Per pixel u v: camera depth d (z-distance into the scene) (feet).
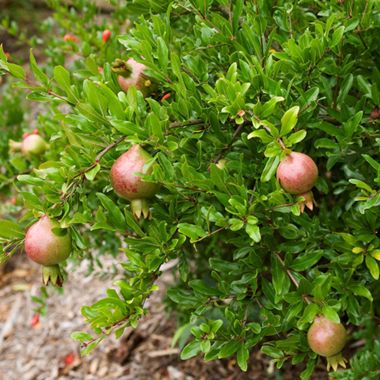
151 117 2.85
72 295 5.98
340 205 3.65
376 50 3.42
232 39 3.24
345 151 3.21
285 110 3.00
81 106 2.95
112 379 4.96
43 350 5.45
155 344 5.17
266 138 2.77
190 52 3.37
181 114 3.08
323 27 3.18
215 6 3.47
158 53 3.07
